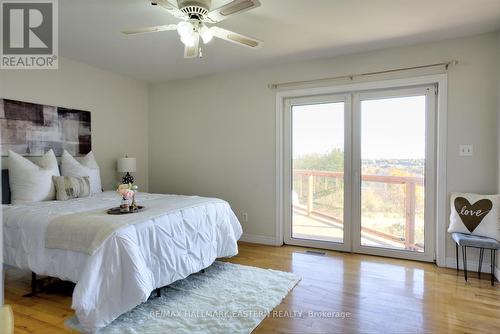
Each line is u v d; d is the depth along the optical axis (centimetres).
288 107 394
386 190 349
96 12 252
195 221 269
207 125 441
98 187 371
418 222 336
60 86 364
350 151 363
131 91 460
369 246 358
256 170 408
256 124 406
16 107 323
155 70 417
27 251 230
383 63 336
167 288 259
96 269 194
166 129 475
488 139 295
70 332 196
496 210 278
